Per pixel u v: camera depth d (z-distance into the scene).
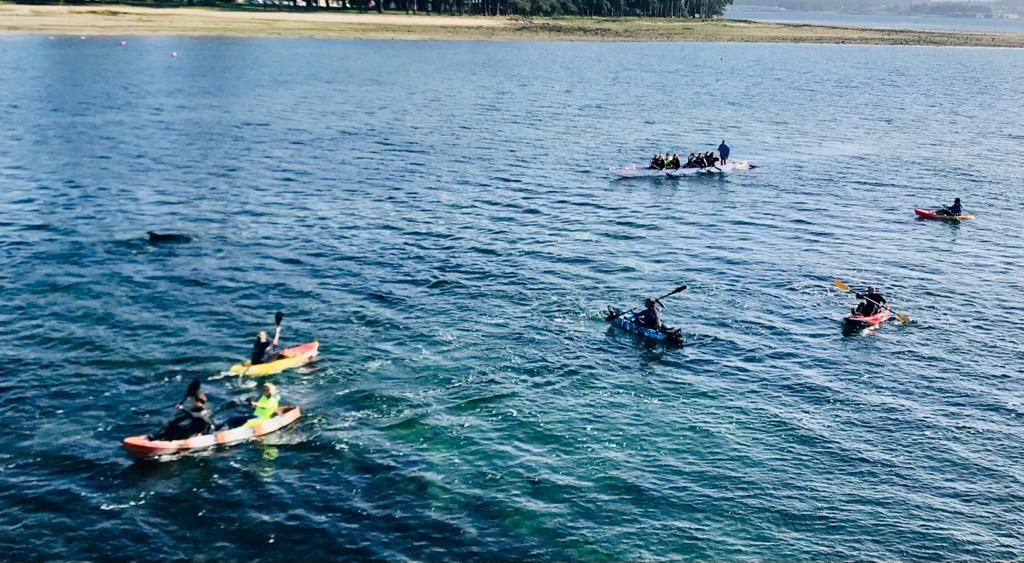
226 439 29.27
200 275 45.00
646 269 48.00
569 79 143.12
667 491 27.20
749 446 29.89
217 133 84.38
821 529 25.58
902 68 181.12
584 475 27.92
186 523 25.28
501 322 39.97
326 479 27.45
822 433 30.86
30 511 25.58
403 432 30.22
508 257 49.34
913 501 27.03
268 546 24.36
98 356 35.34
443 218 57.06
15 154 71.69
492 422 31.02
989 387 34.75
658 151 82.88
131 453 28.44
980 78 163.50
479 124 95.00
